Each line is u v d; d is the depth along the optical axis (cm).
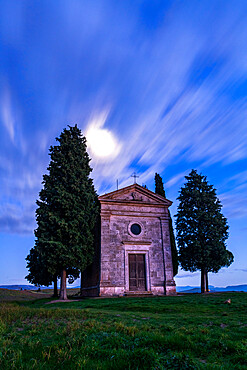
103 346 807
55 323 1223
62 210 2881
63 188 2941
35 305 2405
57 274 3120
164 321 1248
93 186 3309
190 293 3127
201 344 836
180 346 807
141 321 1252
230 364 677
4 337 955
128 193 3244
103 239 2945
